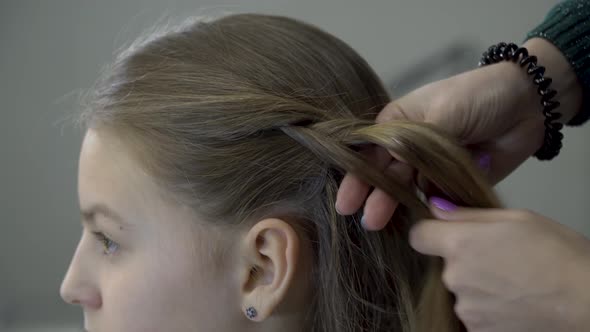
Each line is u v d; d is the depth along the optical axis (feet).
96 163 1.96
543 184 4.40
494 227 1.54
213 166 1.86
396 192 1.76
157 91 1.94
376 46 4.80
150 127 1.89
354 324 2.01
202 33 2.11
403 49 4.73
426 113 2.07
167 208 1.88
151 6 5.34
